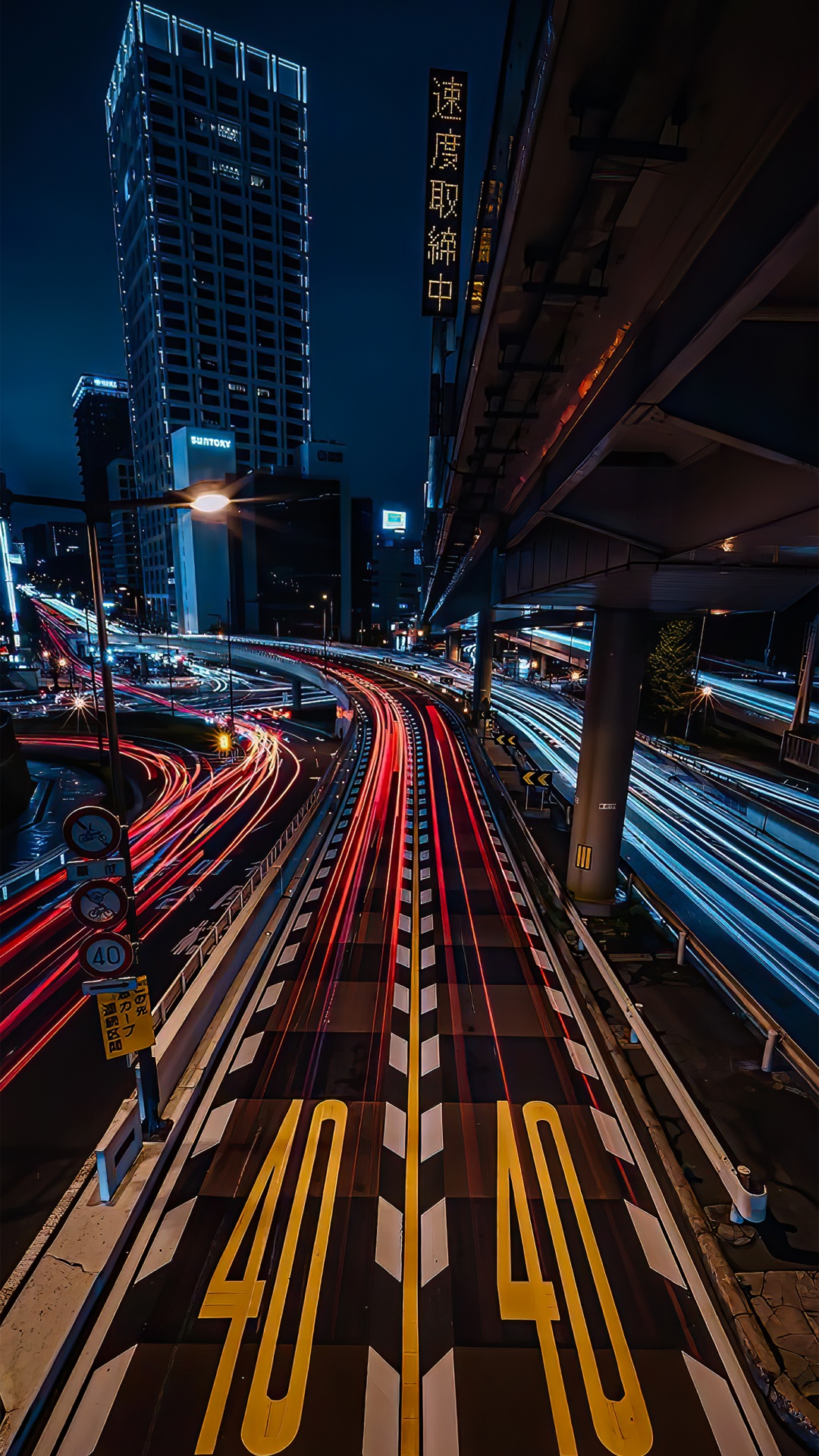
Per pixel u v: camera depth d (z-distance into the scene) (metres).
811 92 3.63
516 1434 6.35
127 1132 9.02
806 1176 9.26
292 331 150.62
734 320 5.24
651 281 6.21
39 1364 6.73
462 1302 7.55
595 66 4.34
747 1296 7.50
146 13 126.94
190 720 68.31
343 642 124.81
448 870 21.78
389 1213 8.70
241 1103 10.83
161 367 136.50
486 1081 11.36
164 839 30.19
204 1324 7.30
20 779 38.19
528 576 22.70
